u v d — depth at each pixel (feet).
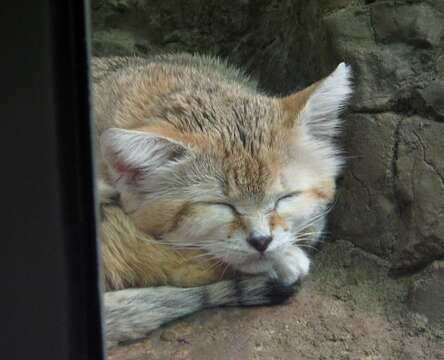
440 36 2.48
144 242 2.29
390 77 2.48
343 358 2.18
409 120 2.42
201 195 2.25
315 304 2.33
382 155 2.43
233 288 2.30
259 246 2.23
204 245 2.28
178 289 2.27
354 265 2.43
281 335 2.23
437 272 2.30
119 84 2.55
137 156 2.23
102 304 1.65
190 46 3.15
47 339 1.57
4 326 1.54
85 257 1.60
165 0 3.17
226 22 3.08
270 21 2.97
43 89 1.49
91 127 1.58
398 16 2.52
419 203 2.35
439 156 2.35
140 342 2.22
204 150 2.26
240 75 2.80
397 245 2.39
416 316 2.27
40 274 1.55
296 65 2.81
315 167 2.36
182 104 2.40
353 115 2.49
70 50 1.53
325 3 2.70
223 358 2.17
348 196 2.49
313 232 2.43
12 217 1.51
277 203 2.28
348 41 2.56
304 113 2.36
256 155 2.27
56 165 1.53
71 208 1.56
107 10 3.21
